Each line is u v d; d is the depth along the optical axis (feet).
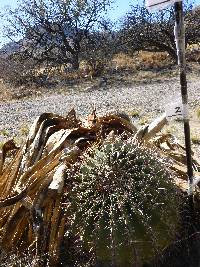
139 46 25.14
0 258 3.61
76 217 3.28
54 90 19.90
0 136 9.98
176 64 22.94
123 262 3.12
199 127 8.59
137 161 3.31
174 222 3.26
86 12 24.72
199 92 14.26
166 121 4.29
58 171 3.54
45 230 3.54
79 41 24.66
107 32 25.44
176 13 3.55
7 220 3.75
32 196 3.63
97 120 4.58
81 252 3.42
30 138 4.24
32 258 3.52
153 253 3.15
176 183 3.73
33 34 26.21
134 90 17.24
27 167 4.04
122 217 3.09
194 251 3.55
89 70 22.71
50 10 25.27
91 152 3.56
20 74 23.30
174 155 4.42
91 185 3.26
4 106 16.06
